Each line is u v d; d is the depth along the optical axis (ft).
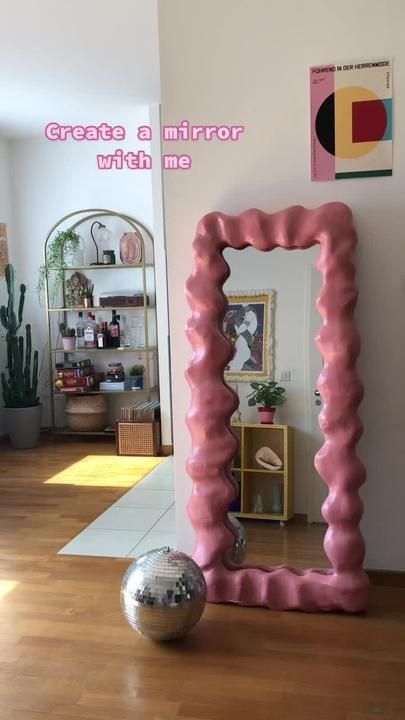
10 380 20.08
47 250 21.29
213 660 7.69
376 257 9.43
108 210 20.75
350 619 8.63
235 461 9.99
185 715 6.70
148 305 20.81
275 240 9.11
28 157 21.24
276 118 9.52
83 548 11.52
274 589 8.91
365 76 9.18
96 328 20.98
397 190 9.28
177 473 10.26
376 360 9.55
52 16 12.28
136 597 7.92
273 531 9.76
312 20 9.26
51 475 16.75
